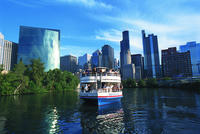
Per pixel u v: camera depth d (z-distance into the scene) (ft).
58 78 331.98
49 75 304.71
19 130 41.73
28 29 530.27
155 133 38.06
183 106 81.10
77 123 48.08
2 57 577.02
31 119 54.54
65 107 82.74
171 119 51.78
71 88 353.31
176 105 85.35
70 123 48.24
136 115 58.70
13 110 74.54
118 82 94.22
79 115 59.82
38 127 44.45
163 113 62.59
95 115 59.00
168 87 433.48
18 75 214.28
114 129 41.42
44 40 550.36
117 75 94.58
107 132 39.09
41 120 52.85
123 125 44.96
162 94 181.06
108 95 79.82
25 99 136.77
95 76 85.10
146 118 53.57
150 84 457.27
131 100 117.39
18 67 219.61
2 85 193.98
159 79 516.73
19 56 498.69
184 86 357.00
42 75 275.80
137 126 43.86
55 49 578.66
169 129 41.01
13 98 148.87
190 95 159.22
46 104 97.81
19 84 216.13
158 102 101.24
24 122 50.34
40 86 261.03
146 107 79.10
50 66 551.18
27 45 515.91
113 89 91.56
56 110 73.26
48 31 566.36
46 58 543.80
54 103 102.89
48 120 52.65
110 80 86.07
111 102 84.94
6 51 598.34
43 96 173.47
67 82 362.53
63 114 62.80
